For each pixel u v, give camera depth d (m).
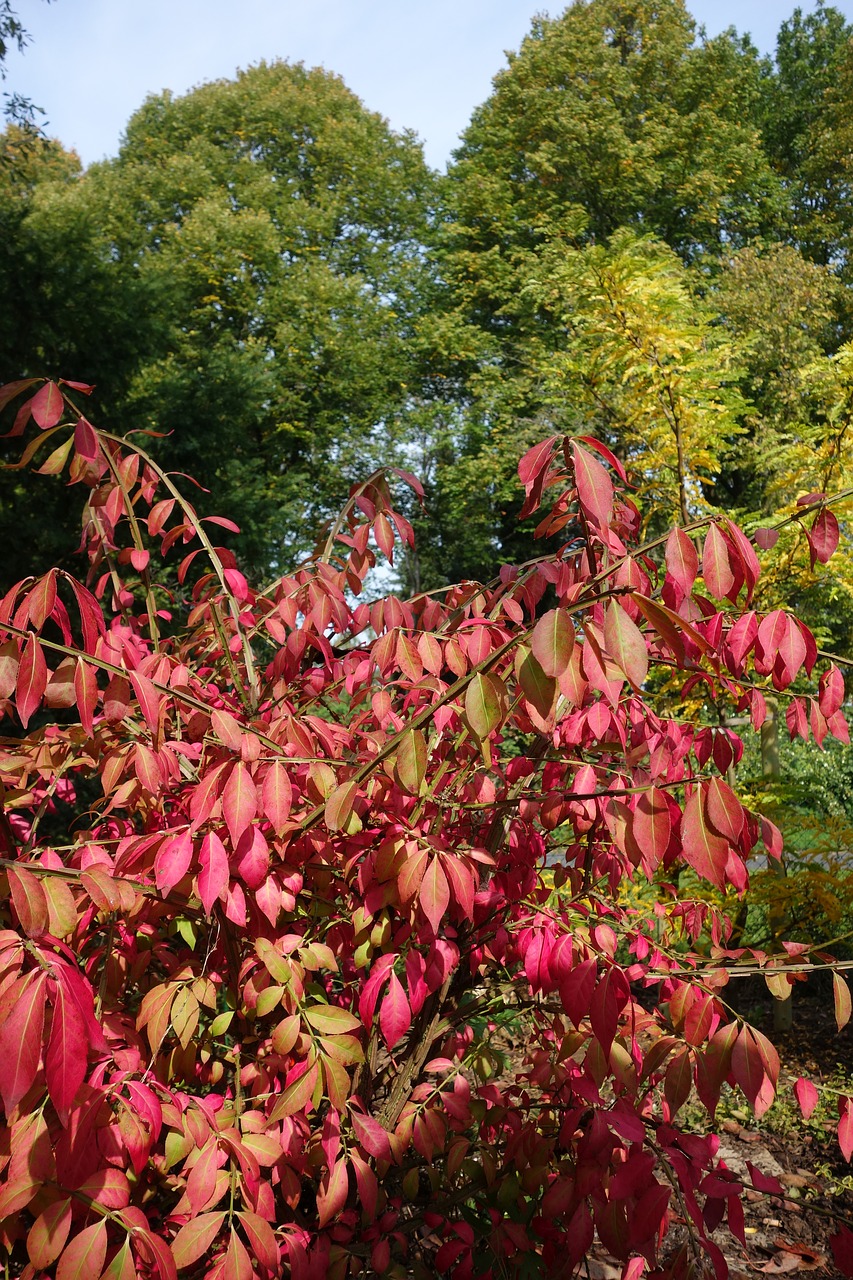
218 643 2.45
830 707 1.75
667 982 1.88
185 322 20.53
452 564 20.58
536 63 19.92
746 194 19.77
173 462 12.36
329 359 21.44
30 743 1.88
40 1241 1.21
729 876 1.59
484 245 20.98
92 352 10.31
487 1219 1.96
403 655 1.72
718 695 4.25
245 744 1.47
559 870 2.12
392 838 1.60
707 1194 1.35
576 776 1.78
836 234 19.94
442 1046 2.17
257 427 21.27
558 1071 1.96
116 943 1.75
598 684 1.27
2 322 9.61
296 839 1.75
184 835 1.37
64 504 9.31
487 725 1.35
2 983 1.11
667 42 19.89
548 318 19.06
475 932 1.95
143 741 1.76
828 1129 3.56
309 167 23.73
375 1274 1.75
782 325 11.81
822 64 22.70
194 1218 1.39
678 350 5.05
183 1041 1.55
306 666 2.45
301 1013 1.56
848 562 4.50
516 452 16.92
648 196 19.17
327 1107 1.93
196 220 20.52
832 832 4.41
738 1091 3.87
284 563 15.02
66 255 10.38
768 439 8.24
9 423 9.32
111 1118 1.37
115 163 23.41
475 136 21.45
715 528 1.46
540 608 9.54
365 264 23.06
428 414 20.62
